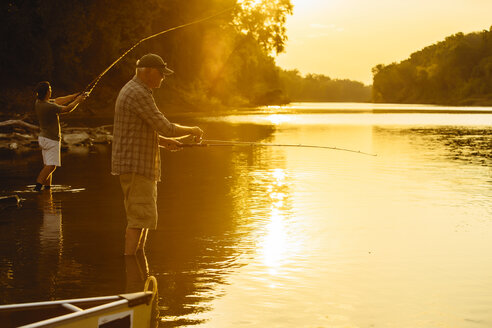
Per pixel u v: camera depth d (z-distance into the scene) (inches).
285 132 941.2
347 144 726.5
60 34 1574.8
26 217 285.9
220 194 354.9
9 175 436.5
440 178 427.8
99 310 120.1
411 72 7322.8
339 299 170.1
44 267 203.2
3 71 1513.3
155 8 1948.8
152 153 225.0
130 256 217.8
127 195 221.6
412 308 163.2
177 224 271.1
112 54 1777.8
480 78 5644.7
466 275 193.2
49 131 362.9
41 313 127.3
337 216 289.9
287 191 366.3
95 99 1712.6
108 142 741.3
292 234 252.1
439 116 1823.3
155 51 2217.0
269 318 155.2
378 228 263.3
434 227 265.1
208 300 169.2
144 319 129.0
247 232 255.4
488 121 1440.7
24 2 1521.9
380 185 391.5
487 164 517.7
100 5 1720.0
